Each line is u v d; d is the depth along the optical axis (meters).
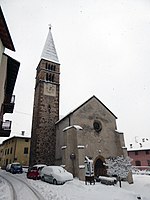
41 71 36.69
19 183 18.23
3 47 14.53
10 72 19.14
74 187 16.25
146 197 14.38
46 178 19.70
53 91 35.88
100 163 25.34
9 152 48.25
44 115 32.66
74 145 23.94
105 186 17.58
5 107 24.14
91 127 26.80
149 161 47.72
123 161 21.89
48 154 30.11
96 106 29.11
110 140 27.59
